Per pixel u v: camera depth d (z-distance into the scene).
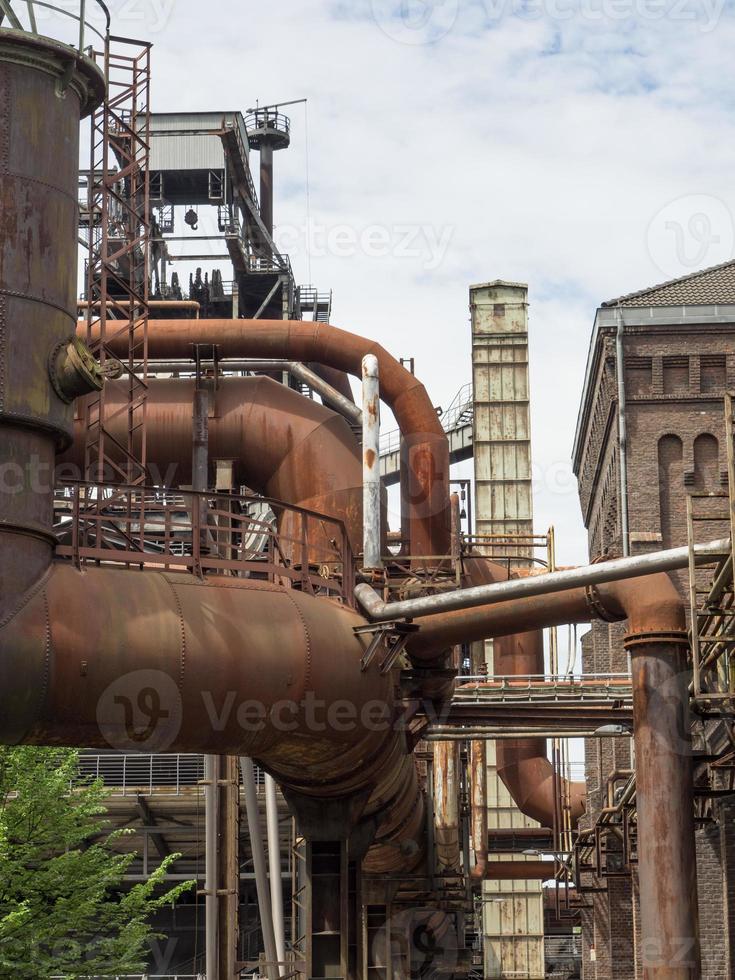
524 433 55.00
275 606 24.55
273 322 36.50
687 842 25.27
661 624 26.02
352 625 25.81
